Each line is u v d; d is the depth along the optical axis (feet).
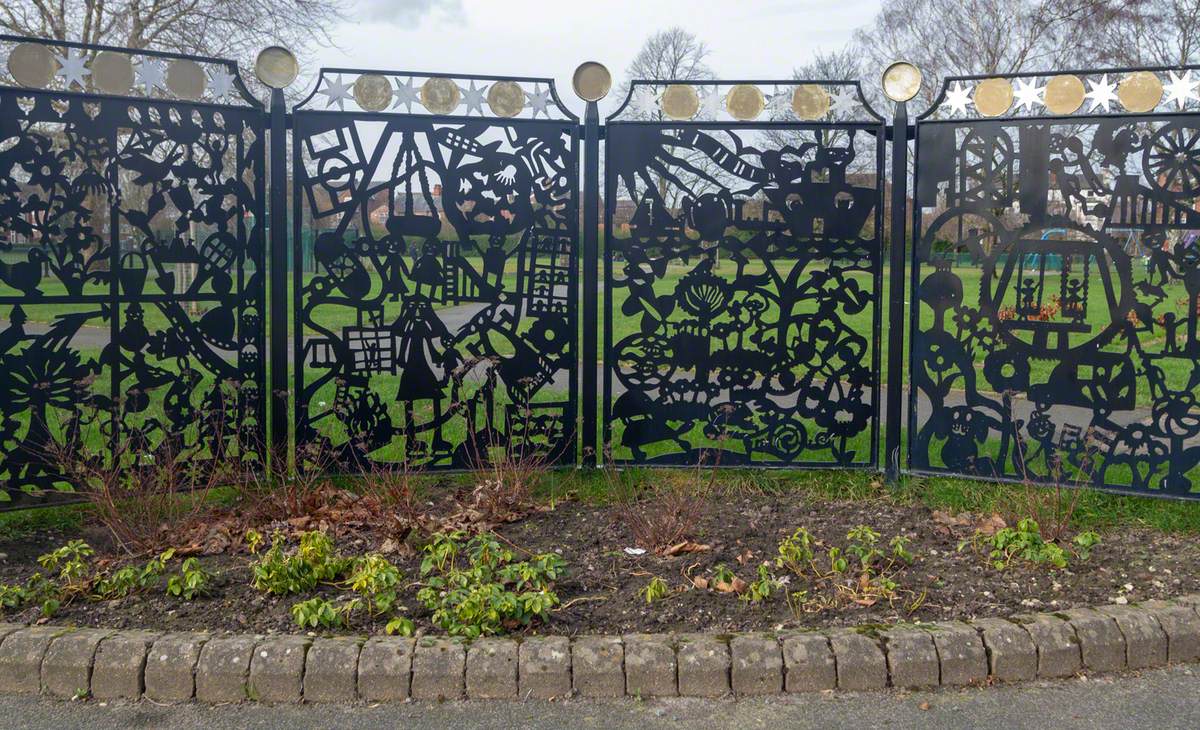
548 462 20.58
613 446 20.86
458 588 13.94
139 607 13.91
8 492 17.57
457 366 20.15
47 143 17.40
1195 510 18.65
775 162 20.12
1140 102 18.40
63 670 12.33
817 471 20.92
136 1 64.08
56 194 17.53
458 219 19.81
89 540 17.01
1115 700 12.26
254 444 19.36
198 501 18.13
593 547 16.56
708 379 20.59
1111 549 16.61
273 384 19.31
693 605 14.08
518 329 20.31
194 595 14.24
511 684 12.23
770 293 20.38
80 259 17.81
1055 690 12.52
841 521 18.02
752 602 14.12
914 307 20.12
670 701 12.19
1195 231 18.38
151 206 18.22
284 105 19.02
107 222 19.57
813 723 11.71
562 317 20.35
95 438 18.37
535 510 18.52
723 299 20.42
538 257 20.16
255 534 16.08
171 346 18.62
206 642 12.52
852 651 12.58
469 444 20.48
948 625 13.16
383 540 16.56
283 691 12.19
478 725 11.64
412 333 19.90
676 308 20.44
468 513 17.88
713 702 12.17
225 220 18.80
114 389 18.24
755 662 12.41
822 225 20.24
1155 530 17.84
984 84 19.39
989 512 18.52
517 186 19.94
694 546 16.40
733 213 20.24
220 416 18.97
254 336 19.21
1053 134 19.02
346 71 19.17
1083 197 18.90
